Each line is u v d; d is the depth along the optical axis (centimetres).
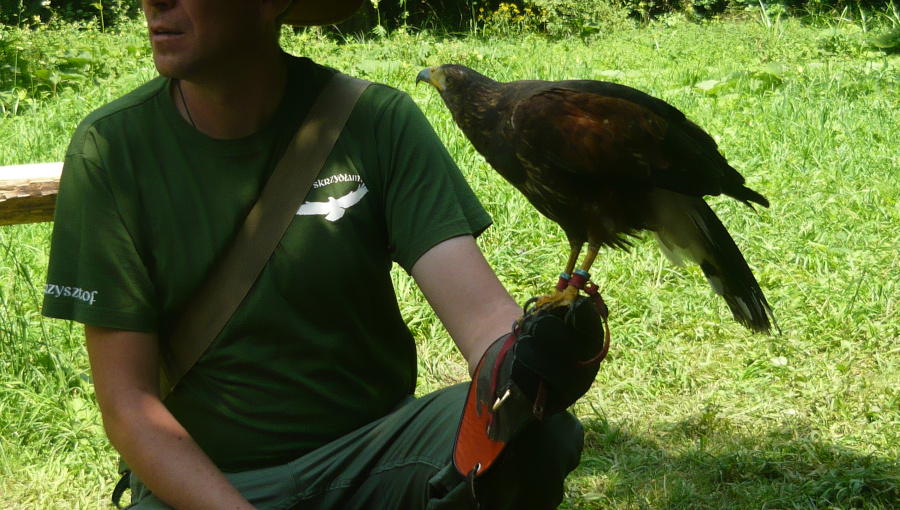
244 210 189
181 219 189
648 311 457
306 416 195
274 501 193
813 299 467
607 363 418
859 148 698
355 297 196
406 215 195
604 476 329
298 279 190
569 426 183
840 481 318
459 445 172
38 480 321
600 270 491
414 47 1152
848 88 909
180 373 196
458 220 196
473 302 189
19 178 269
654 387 397
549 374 157
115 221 188
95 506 311
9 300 408
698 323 447
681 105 844
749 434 359
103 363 185
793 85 913
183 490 176
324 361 194
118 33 1311
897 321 443
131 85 880
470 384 181
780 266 505
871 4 1605
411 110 202
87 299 184
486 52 1192
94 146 190
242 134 190
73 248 188
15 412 354
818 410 374
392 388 208
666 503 312
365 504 197
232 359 192
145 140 191
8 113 802
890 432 356
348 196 193
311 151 192
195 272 189
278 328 191
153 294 191
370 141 197
